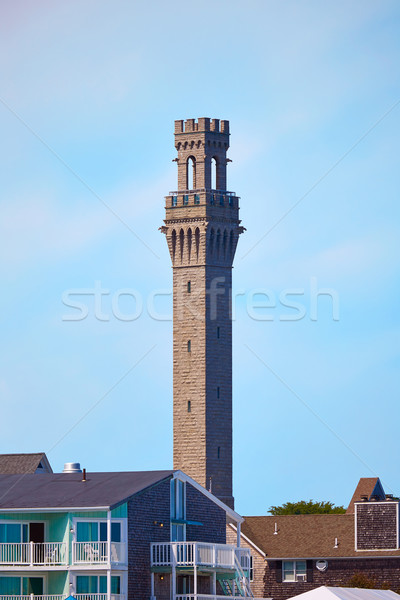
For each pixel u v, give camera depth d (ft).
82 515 585.63
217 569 625.41
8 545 584.40
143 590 601.21
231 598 626.23
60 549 582.35
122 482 617.62
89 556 580.30
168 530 625.00
